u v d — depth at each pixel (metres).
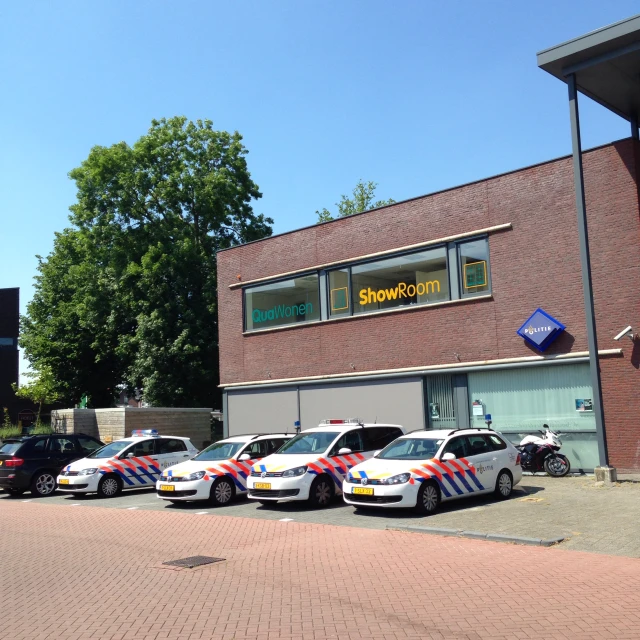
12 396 47.34
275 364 22.77
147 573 8.71
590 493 13.34
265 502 14.73
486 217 18.09
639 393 15.38
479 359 17.95
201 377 33.12
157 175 34.69
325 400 21.34
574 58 14.73
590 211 16.39
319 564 8.87
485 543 9.70
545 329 16.62
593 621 6.19
